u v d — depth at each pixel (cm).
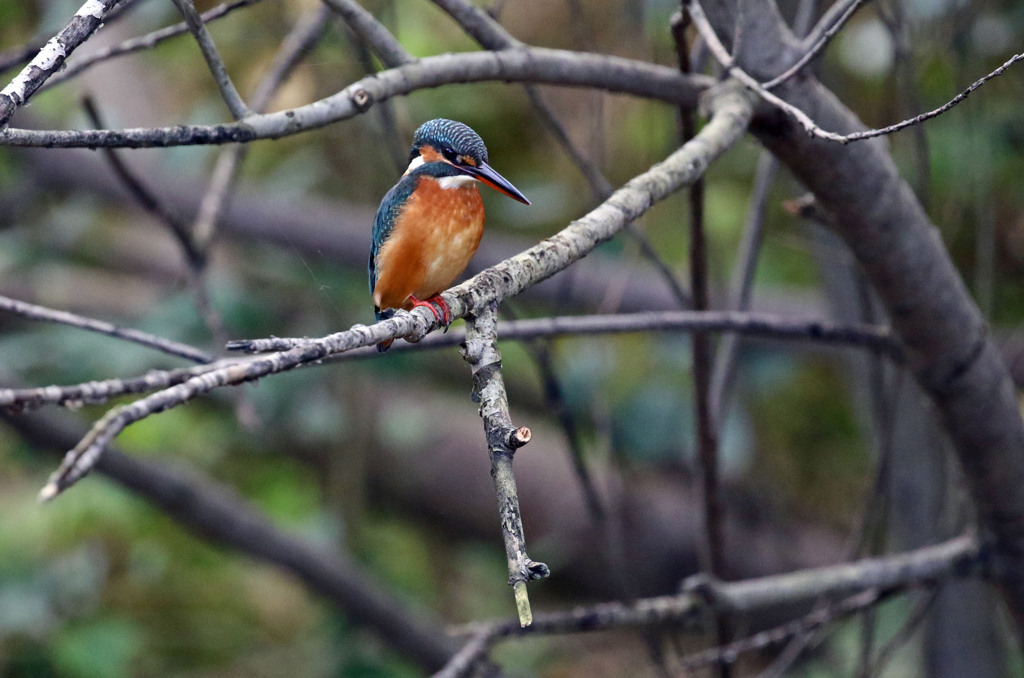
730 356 783
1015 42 1063
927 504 918
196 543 1325
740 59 546
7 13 1055
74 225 1326
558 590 1345
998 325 1159
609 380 1177
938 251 630
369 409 1209
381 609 1130
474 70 536
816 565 1245
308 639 1292
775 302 1278
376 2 844
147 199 746
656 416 1181
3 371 1071
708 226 1206
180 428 1283
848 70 1093
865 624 758
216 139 419
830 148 573
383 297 556
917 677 1046
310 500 1346
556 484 1284
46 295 1388
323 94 1005
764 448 1188
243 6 579
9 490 1373
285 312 1228
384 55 515
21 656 1123
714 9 564
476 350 363
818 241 930
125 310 1443
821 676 1131
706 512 759
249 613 1342
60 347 1138
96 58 579
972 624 929
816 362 1416
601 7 1087
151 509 1250
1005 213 1135
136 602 1310
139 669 1249
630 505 939
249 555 1099
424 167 557
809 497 1380
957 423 679
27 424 1071
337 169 1279
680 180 448
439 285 558
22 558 1185
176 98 1308
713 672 827
